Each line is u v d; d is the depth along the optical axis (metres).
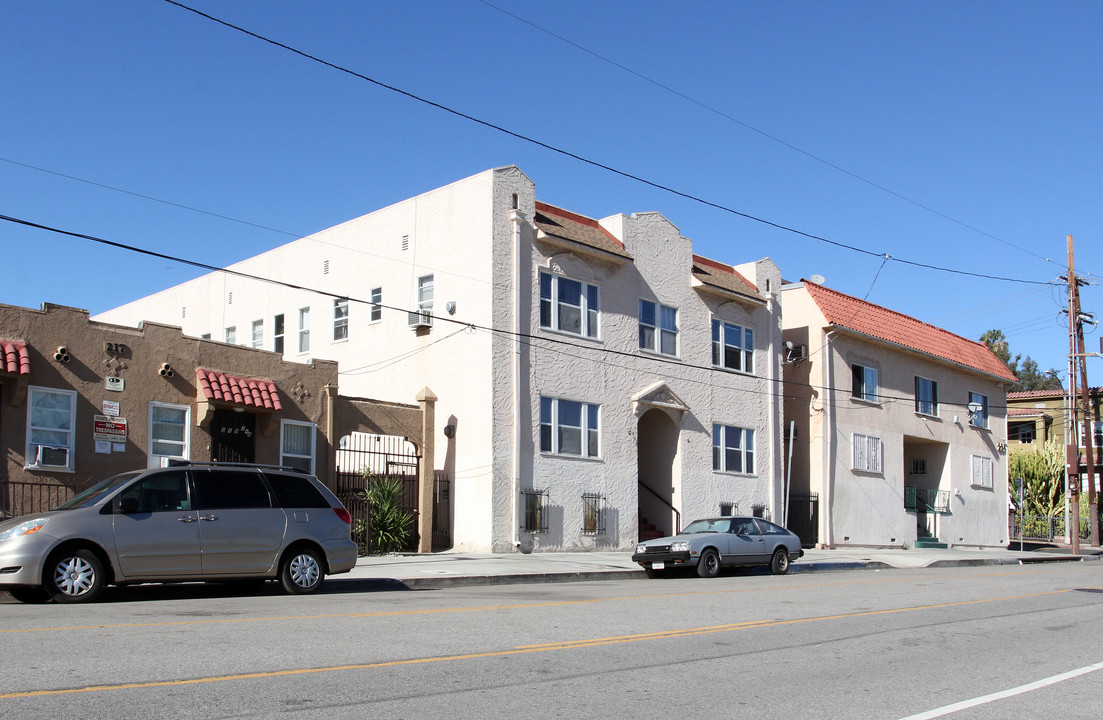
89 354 18.67
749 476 30.95
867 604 14.79
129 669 7.69
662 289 28.97
